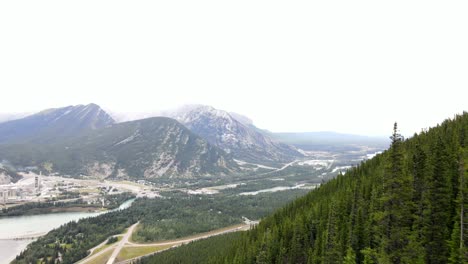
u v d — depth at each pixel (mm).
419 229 57406
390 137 51594
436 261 55750
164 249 177000
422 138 98062
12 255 175250
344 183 119750
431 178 60625
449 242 54531
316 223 95188
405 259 48656
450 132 93750
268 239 101500
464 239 52406
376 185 87875
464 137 86625
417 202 58062
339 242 71938
